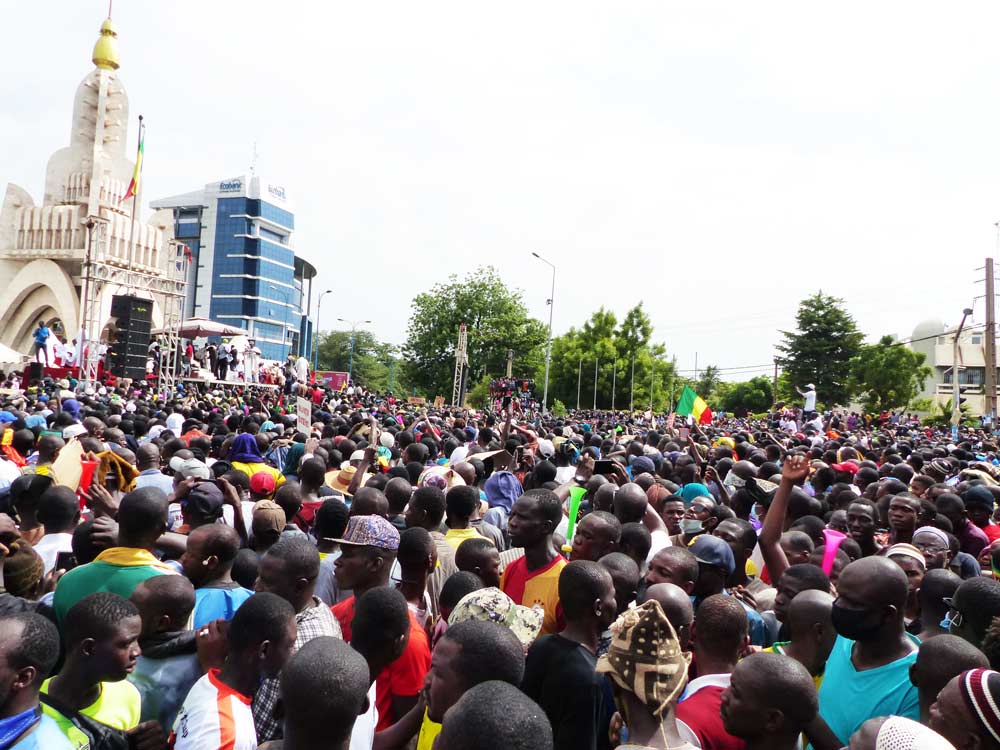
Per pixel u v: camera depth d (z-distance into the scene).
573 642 3.94
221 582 4.93
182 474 7.36
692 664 4.41
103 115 43.34
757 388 95.12
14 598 4.45
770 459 14.16
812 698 3.13
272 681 3.82
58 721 3.34
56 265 42.19
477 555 5.19
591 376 88.19
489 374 80.69
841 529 7.61
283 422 17.67
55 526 5.92
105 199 42.88
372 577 4.77
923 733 2.74
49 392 22.97
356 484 8.14
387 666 4.19
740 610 4.00
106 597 3.56
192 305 155.25
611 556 4.85
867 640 3.98
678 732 3.32
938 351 83.44
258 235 156.50
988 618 4.16
